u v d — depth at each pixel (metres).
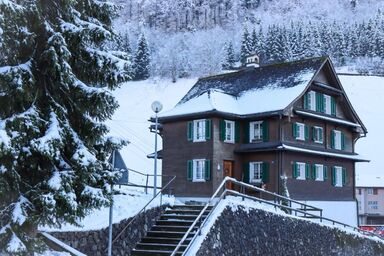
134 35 172.62
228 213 17.41
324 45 130.75
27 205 9.62
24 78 9.79
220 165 31.94
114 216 16.73
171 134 34.25
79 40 10.55
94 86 11.40
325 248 22.72
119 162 11.86
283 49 114.12
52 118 10.11
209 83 39.66
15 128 9.39
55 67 10.02
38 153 9.88
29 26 10.13
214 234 16.42
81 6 11.34
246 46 123.94
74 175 10.07
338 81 37.31
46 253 10.54
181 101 39.03
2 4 8.98
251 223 18.41
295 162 32.94
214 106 31.78
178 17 188.50
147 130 84.00
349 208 38.09
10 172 9.30
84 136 11.09
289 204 28.02
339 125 38.12
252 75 37.41
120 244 16.52
